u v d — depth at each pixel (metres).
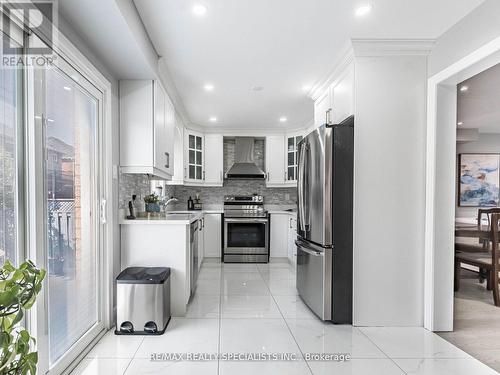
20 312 1.00
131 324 2.32
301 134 5.18
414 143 2.50
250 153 5.48
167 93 3.17
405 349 2.13
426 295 2.48
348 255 2.56
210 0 1.85
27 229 1.53
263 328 2.45
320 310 2.61
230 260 5.00
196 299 3.15
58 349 1.79
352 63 2.51
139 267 2.64
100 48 2.08
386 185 2.50
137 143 2.67
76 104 2.02
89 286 2.20
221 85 3.29
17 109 1.48
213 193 5.69
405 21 2.11
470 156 5.79
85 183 2.16
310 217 2.86
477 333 2.40
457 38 2.15
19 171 1.49
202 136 5.30
